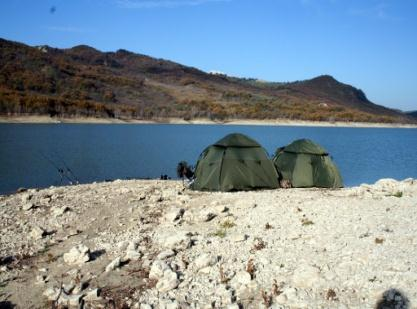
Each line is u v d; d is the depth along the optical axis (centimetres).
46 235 1177
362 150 6078
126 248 1017
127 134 9012
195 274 835
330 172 1869
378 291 698
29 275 906
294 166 1888
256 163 1786
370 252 846
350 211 1213
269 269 820
